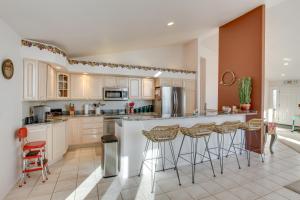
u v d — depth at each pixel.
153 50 5.98
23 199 2.18
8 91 2.40
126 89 5.12
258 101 3.74
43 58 3.09
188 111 5.80
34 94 3.05
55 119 3.73
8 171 2.36
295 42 4.71
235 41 4.23
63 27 2.75
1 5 1.91
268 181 2.58
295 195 2.23
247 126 3.21
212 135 3.50
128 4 2.43
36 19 2.34
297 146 4.39
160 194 2.27
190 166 3.15
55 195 2.26
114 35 3.64
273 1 3.43
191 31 4.69
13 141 2.53
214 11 3.51
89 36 3.39
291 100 7.87
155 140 2.46
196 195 2.24
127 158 2.78
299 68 6.40
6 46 2.35
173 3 2.74
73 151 4.14
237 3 3.35
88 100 5.07
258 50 3.71
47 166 2.88
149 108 5.77
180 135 3.18
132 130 2.80
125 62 5.55
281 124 8.15
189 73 5.82
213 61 6.86
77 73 4.55
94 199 2.17
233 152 3.77
